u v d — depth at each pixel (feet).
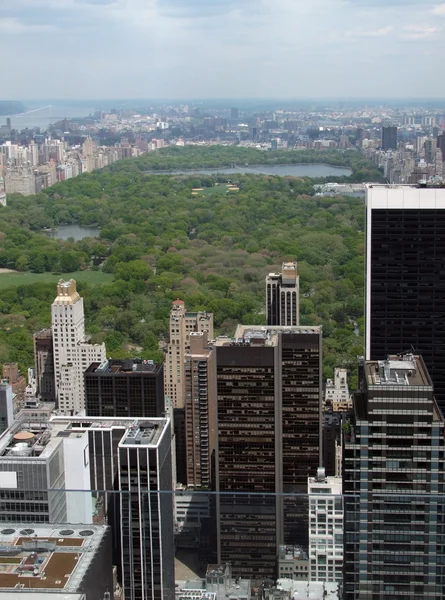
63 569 413.80
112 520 511.81
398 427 450.71
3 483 538.88
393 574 465.47
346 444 460.96
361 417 454.81
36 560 417.08
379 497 460.14
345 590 476.13
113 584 463.01
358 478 459.73
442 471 452.35
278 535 554.87
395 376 459.73
